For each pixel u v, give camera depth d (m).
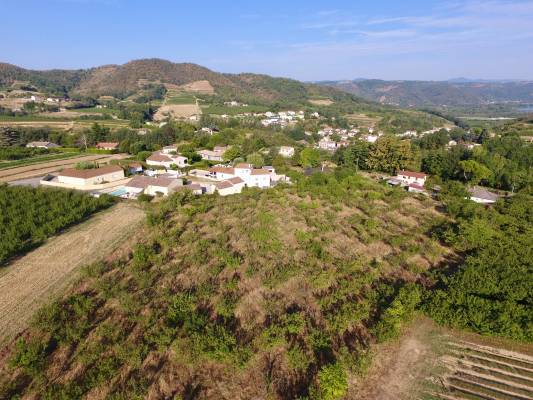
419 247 36.91
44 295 28.05
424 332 23.86
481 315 23.16
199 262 32.44
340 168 81.88
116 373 20.06
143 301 26.44
